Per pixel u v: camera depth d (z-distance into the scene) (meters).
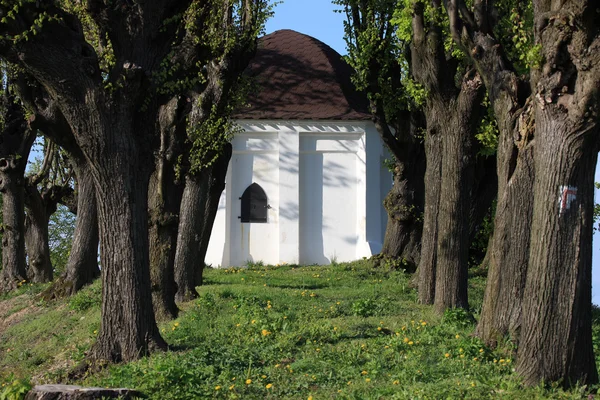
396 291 19.28
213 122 17.11
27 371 14.95
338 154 27.36
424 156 23.91
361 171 27.14
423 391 9.22
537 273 9.31
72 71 11.56
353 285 20.95
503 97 11.40
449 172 15.63
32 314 20.97
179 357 11.63
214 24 16.94
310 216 27.25
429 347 12.04
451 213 15.66
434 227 17.52
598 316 18.86
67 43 11.52
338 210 27.27
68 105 11.77
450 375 10.33
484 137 16.64
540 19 9.26
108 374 11.59
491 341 11.58
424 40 15.34
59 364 15.00
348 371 10.95
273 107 27.14
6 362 16.50
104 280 12.28
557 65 9.08
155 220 15.67
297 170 26.95
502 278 11.62
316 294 18.34
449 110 15.59
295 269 25.19
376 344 12.41
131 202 12.20
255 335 13.42
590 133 8.98
